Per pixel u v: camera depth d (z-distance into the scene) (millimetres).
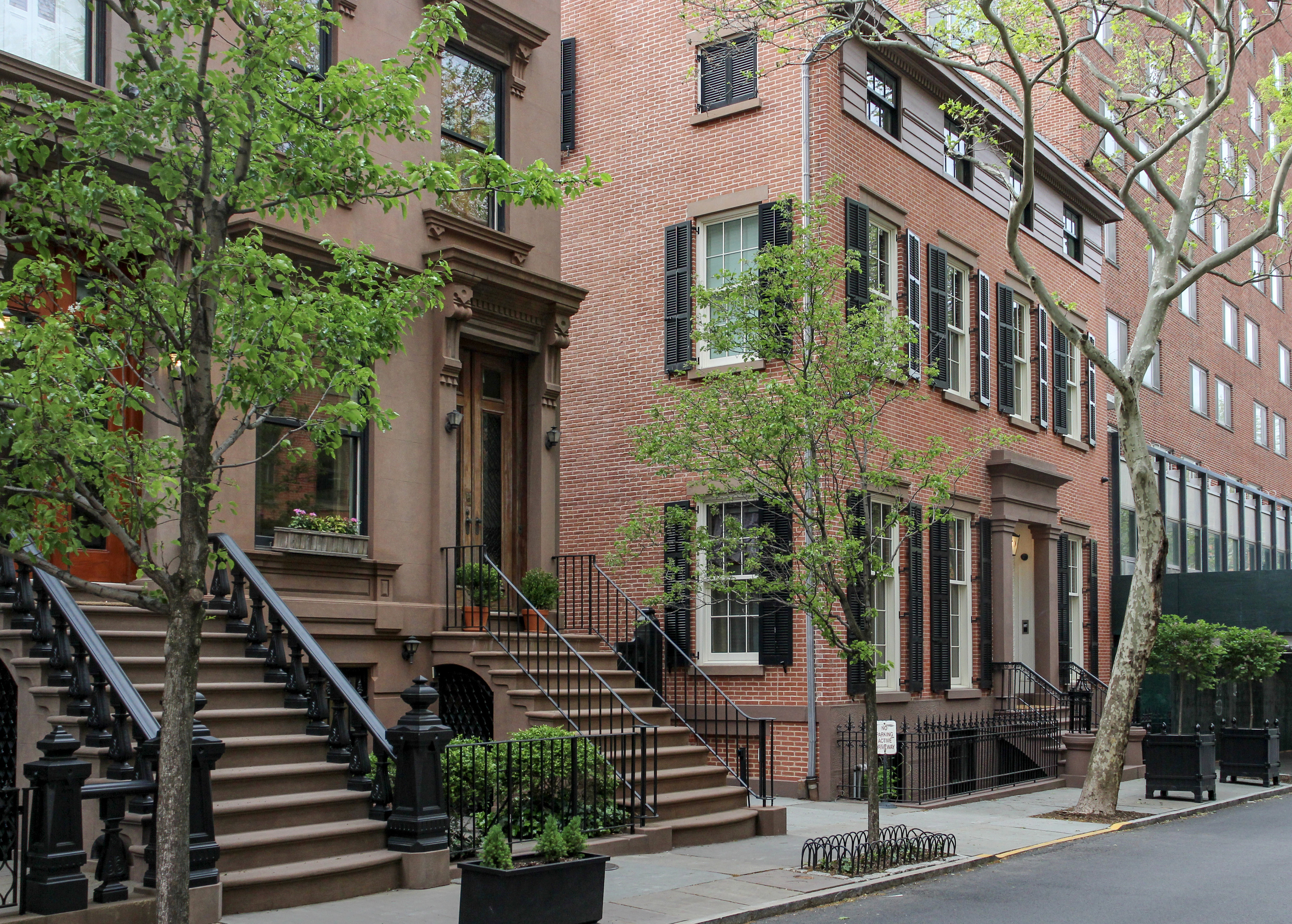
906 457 11953
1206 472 33812
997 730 18734
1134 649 15891
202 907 7918
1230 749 20656
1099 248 26297
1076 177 24297
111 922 7520
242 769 9531
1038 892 10602
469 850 10117
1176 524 31578
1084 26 27234
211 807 8164
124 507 7043
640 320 18781
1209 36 21062
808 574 11867
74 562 10711
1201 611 25734
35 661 9172
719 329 12391
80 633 8930
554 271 16000
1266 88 18422
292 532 12180
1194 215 32500
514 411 15789
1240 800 18188
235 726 10055
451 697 13727
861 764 16578
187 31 11539
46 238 7168
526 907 7605
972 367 20797
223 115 6957
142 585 10945
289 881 8633
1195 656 21922
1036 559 22969
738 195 17891
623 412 18750
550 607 14727
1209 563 33719
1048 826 14742
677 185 18656
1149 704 25391
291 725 10508
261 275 6992
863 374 11914
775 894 9820
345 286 9852
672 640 16953
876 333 11750
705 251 18406
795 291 11836
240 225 11898
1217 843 13750
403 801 9586
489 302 14852
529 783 10969
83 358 6426
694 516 12531
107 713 8773
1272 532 40000
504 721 12781
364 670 13070
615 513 18578
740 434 11953
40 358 6203
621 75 19531
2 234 7594
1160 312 16547
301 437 12688
